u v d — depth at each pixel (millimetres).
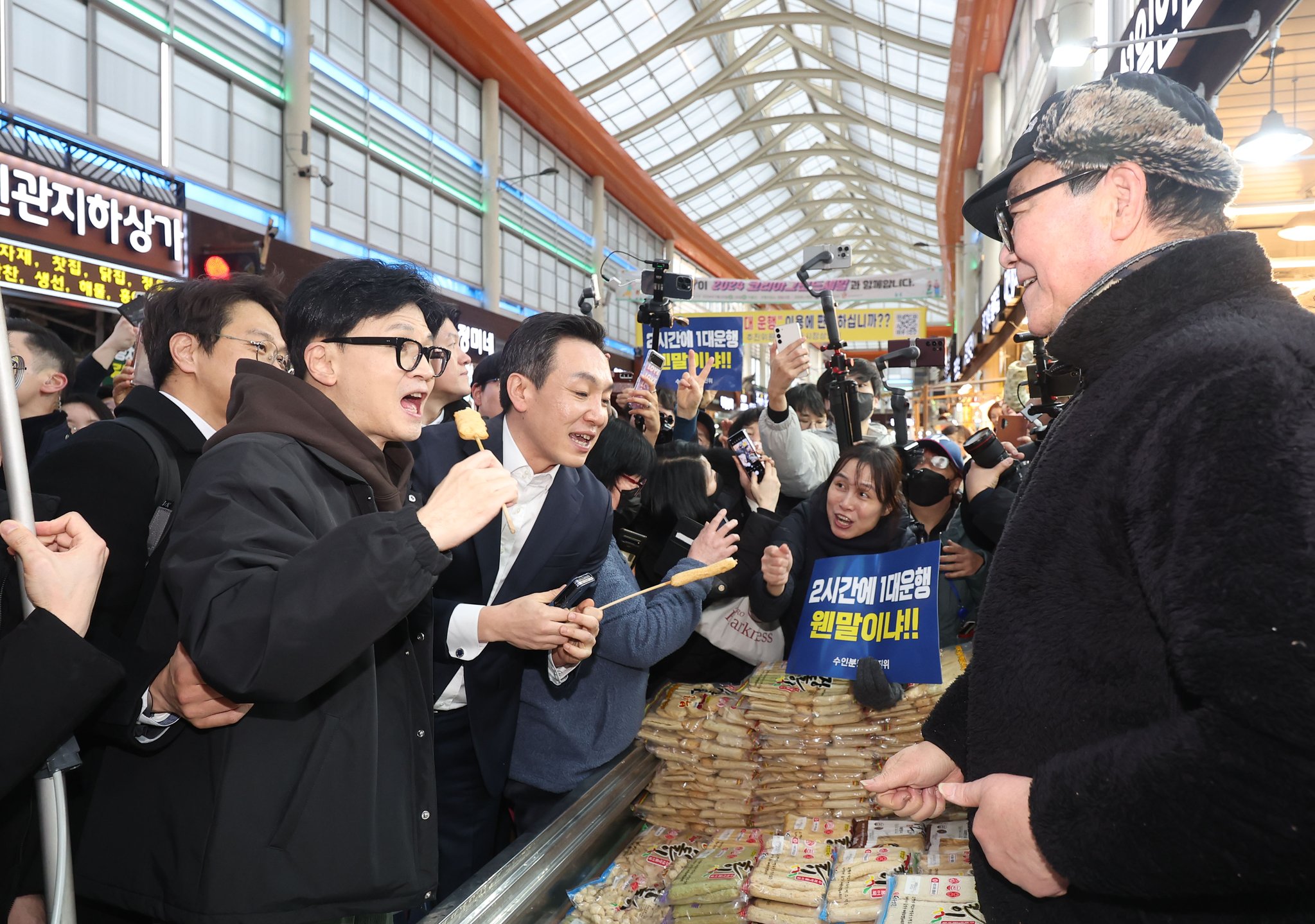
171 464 1316
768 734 1773
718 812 1767
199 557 913
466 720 1757
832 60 18828
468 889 1213
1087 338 837
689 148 23047
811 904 1414
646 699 2113
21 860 1161
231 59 9109
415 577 891
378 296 1108
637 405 2795
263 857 949
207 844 945
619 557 1930
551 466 1750
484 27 13508
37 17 7039
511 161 16156
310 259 9734
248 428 1044
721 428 4816
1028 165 904
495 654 1688
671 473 2135
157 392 1415
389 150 12062
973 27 12289
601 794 1632
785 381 2801
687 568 1822
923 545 1742
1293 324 721
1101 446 781
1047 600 806
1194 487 659
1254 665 588
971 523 2100
